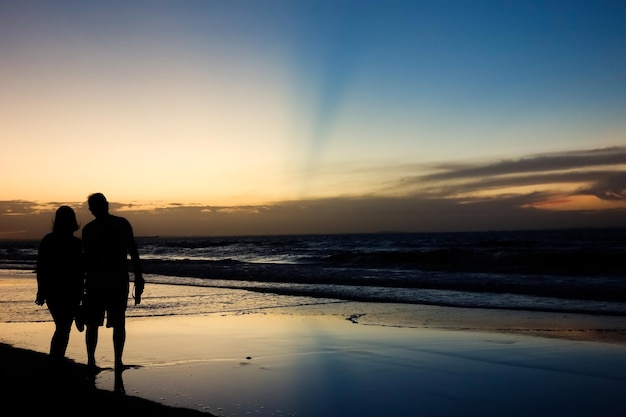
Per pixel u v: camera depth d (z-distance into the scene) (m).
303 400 4.89
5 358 6.66
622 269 20.14
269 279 19.09
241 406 4.71
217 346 7.52
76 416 4.43
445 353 7.02
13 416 4.44
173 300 13.30
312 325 9.41
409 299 13.20
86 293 5.97
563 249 38.00
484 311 11.12
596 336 8.17
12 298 13.38
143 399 4.91
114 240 6.00
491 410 4.61
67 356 6.82
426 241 78.38
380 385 5.42
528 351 7.13
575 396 5.02
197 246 78.38
